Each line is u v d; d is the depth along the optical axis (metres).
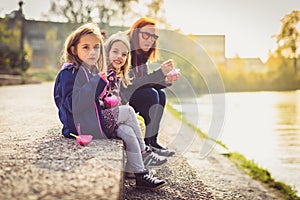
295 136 6.35
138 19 3.35
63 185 1.93
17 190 1.87
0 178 2.04
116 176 2.06
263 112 8.99
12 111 5.79
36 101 7.88
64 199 1.76
